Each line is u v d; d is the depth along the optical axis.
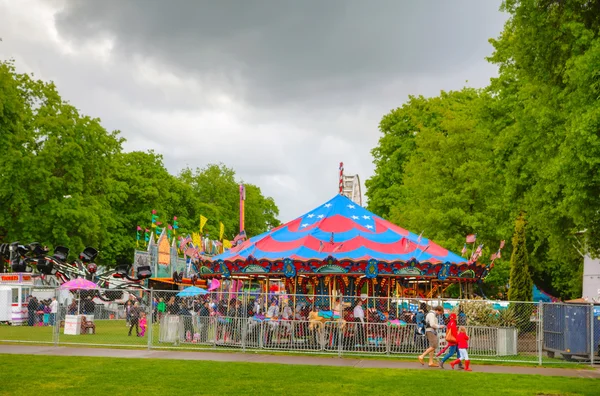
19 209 48.81
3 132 47.78
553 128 24.30
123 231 65.38
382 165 59.75
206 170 101.50
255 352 23.16
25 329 35.25
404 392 14.99
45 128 51.19
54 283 44.41
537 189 27.48
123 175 67.56
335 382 16.34
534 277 46.88
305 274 26.41
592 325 21.64
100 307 44.56
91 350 22.72
